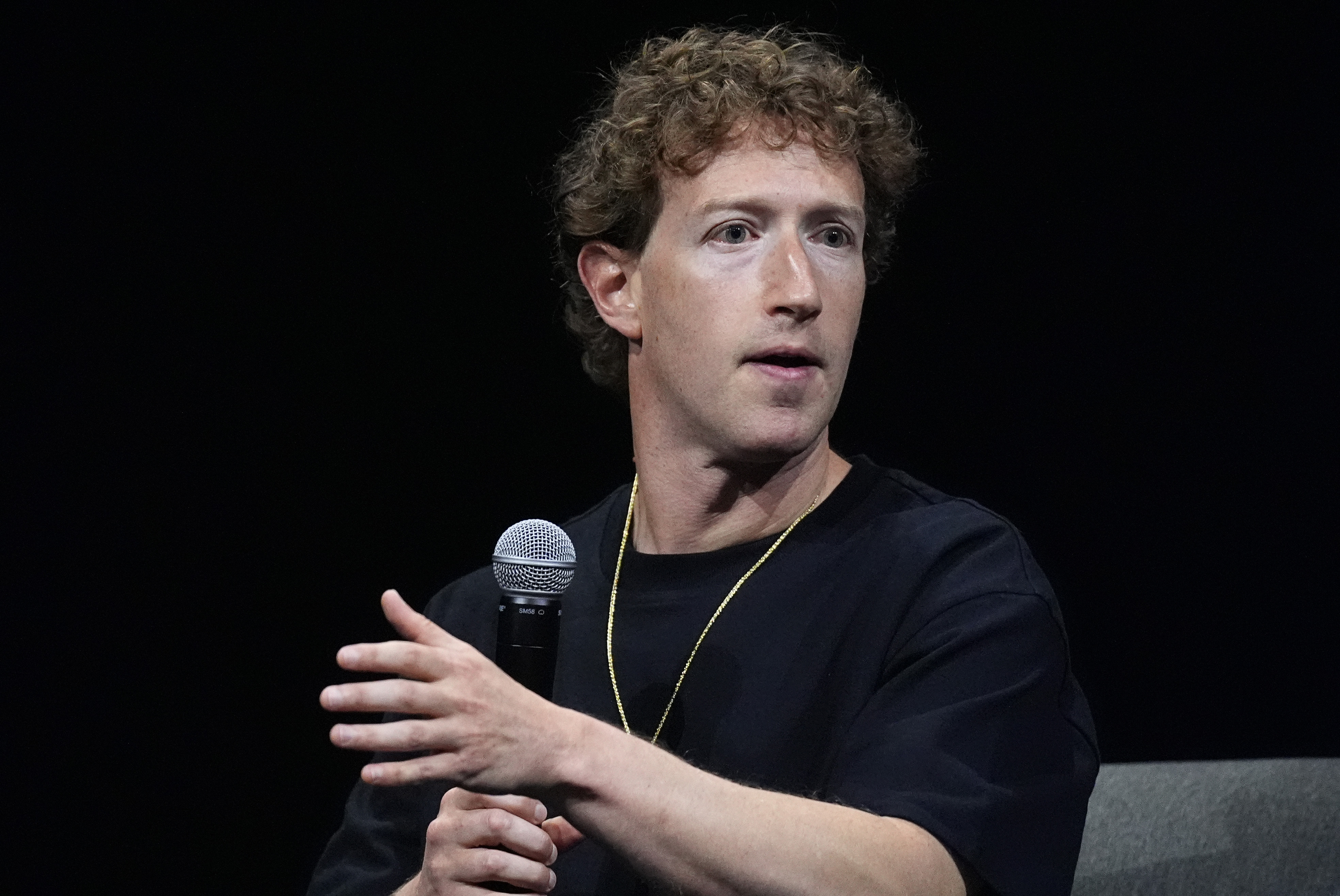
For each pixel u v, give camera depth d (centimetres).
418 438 1324
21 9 1247
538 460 1321
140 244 1295
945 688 532
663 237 609
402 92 1272
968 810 493
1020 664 539
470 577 698
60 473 1312
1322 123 1253
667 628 614
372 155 1280
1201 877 699
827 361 589
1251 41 1251
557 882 586
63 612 1309
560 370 1313
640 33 1215
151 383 1315
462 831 491
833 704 573
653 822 436
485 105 1263
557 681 623
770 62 609
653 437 635
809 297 571
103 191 1285
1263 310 1288
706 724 587
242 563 1322
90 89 1267
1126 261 1297
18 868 1285
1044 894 507
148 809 1305
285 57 1270
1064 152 1284
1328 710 1304
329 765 1323
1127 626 1334
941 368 1325
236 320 1315
